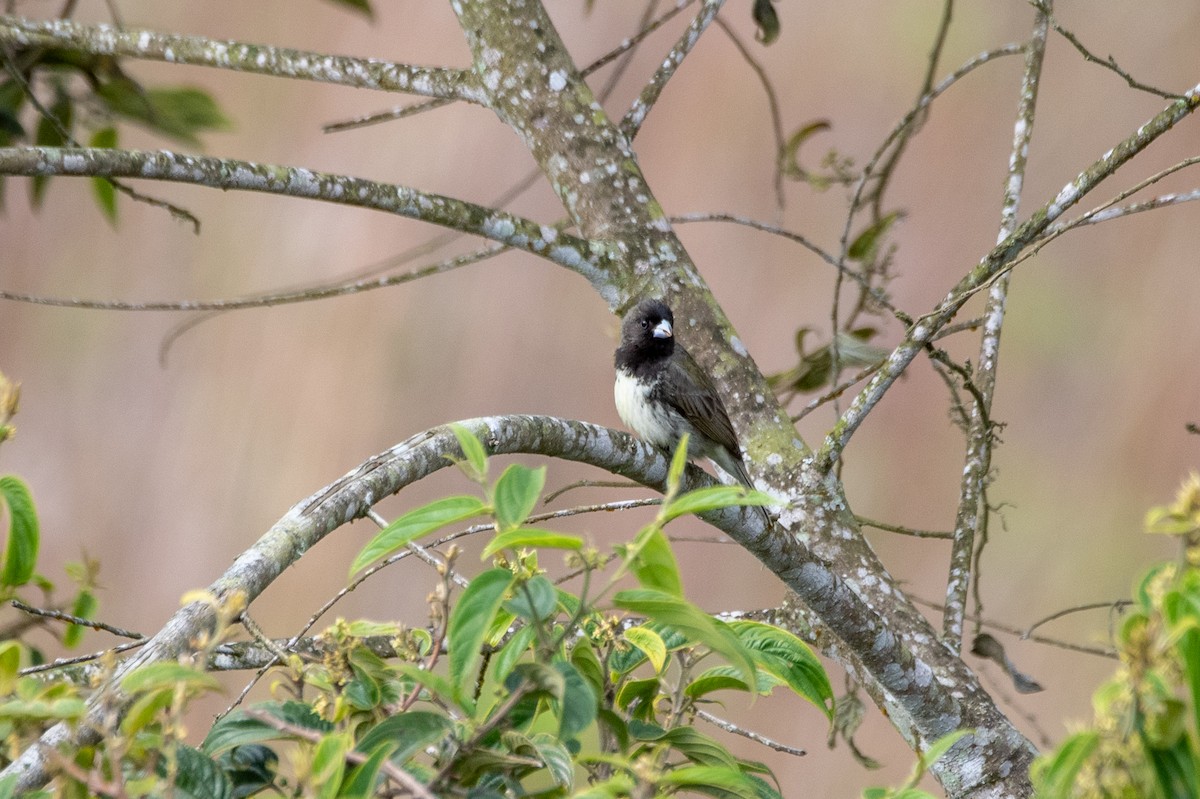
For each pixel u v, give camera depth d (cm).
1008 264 602
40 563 1602
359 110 1781
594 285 729
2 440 408
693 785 412
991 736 609
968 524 689
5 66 829
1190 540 310
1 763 396
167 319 1705
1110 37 1758
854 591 619
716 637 370
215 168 595
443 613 395
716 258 1666
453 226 660
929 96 805
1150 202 589
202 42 757
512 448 511
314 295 789
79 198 1753
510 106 747
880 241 901
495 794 357
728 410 714
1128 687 301
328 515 453
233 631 419
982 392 704
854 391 1538
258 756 400
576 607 446
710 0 764
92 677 446
